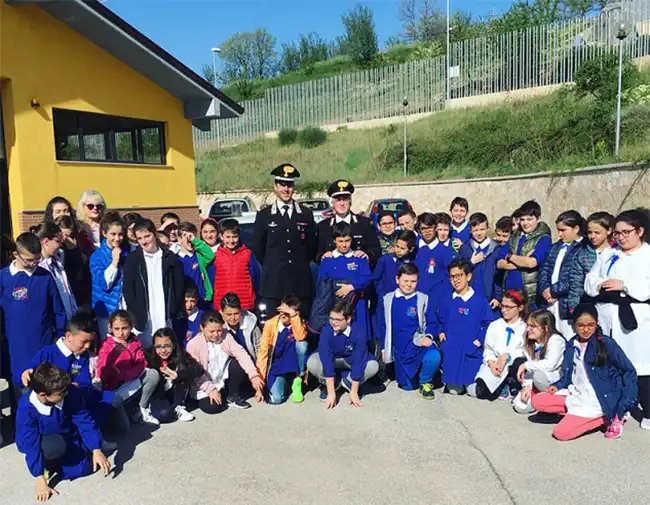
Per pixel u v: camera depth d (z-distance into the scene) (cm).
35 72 887
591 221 444
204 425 445
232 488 341
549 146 1686
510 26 3047
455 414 456
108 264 474
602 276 430
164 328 459
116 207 1041
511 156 1827
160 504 325
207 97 1152
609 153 1270
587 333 402
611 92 1562
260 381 481
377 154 2481
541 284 506
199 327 500
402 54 4806
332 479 349
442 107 2828
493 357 486
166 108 1134
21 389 405
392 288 552
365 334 485
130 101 1055
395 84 3091
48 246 420
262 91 4862
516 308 473
